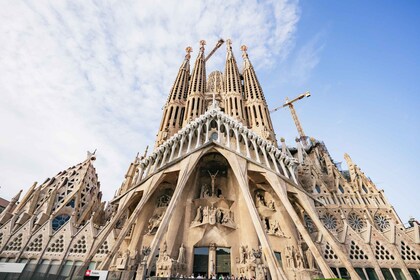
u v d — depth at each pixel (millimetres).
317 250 27266
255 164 36000
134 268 28703
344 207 48312
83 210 46094
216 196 38219
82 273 23125
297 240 33938
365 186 53719
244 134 39438
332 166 58625
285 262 30953
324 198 49781
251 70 74062
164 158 38375
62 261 32188
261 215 36594
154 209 38781
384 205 49500
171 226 34062
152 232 35219
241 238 33750
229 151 36500
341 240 33938
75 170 50500
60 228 36250
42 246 34188
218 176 42438
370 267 30812
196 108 58406
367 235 34219
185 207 37188
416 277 29906
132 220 30688
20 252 33062
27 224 36750
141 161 41531
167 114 59375
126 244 35000
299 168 55438
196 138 40812
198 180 41625
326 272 25359
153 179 35625
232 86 66000
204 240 33406
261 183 39656
